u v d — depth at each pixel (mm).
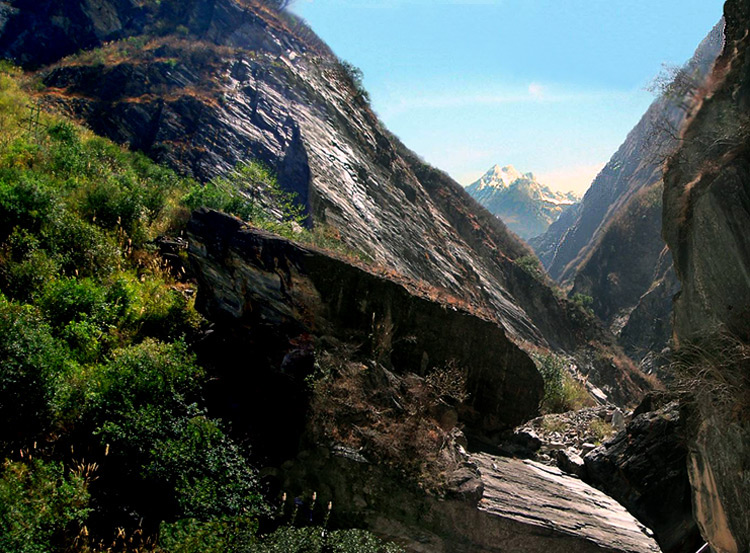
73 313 8828
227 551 5895
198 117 28172
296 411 7535
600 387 34906
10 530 5062
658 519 9117
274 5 46625
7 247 9609
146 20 38625
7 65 30516
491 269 42188
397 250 27938
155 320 9453
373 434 7512
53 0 36312
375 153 36656
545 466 9805
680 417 8664
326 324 8531
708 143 8062
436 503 7070
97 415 6816
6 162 13141
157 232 13133
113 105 27188
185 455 6590
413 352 9344
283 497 6645
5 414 6352
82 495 5773
